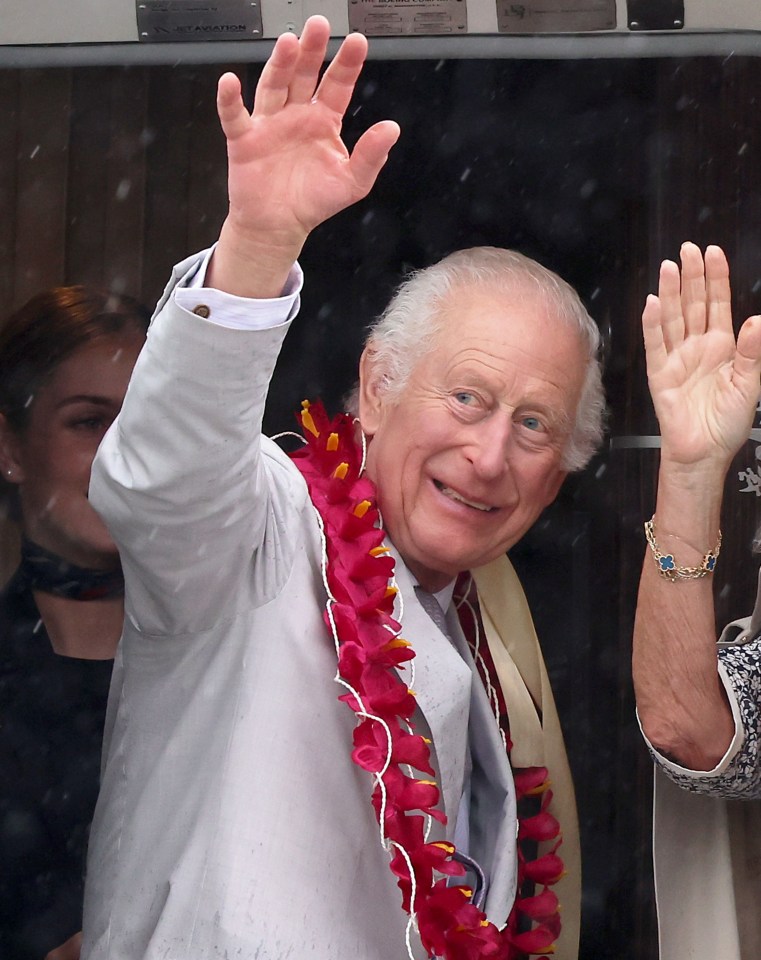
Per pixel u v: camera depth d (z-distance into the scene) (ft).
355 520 20.76
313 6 33.55
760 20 33.86
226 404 16.76
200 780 19.38
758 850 25.21
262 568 19.66
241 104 15.85
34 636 34.65
